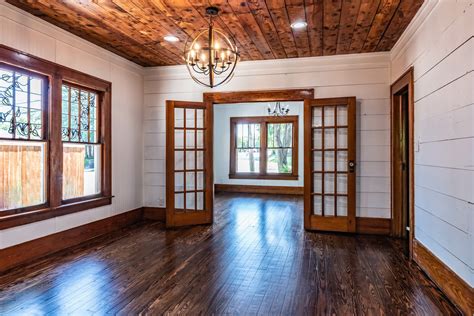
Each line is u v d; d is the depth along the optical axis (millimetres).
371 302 2590
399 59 4273
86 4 3199
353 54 4797
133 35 4078
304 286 2895
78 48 4184
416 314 2408
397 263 3502
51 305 2520
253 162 9602
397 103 4609
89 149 4547
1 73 3248
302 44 4355
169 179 5148
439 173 2857
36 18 3514
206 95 5438
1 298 2633
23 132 3486
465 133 2371
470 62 2291
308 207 4953
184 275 3141
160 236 4602
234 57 3807
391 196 4668
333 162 4945
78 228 4215
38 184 3672
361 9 3258
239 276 3121
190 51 3320
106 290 2795
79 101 4340
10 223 3273
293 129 9211
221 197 8562
